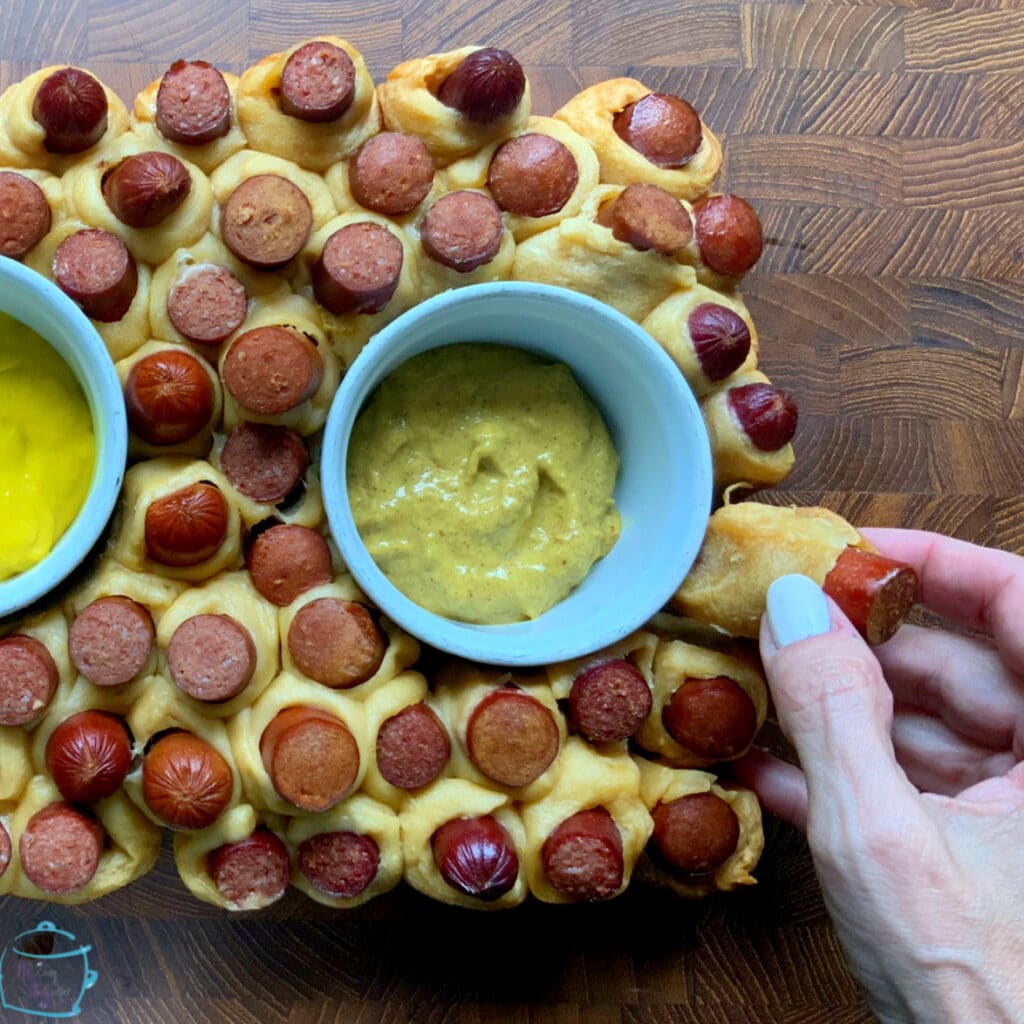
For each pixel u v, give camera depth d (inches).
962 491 13.6
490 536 10.9
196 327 10.2
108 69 13.1
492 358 11.3
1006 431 13.7
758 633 10.9
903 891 9.1
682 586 11.1
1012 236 13.9
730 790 11.5
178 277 10.2
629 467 11.6
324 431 10.3
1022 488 13.6
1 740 9.9
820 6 13.9
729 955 12.7
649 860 11.8
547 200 10.9
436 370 11.0
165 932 12.4
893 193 13.9
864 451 13.6
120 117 10.7
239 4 13.4
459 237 10.5
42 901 12.2
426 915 12.6
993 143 14.0
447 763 10.5
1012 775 10.4
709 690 10.9
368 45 13.5
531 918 12.6
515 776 10.2
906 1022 9.7
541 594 11.0
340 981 12.4
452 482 10.9
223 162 10.7
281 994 12.4
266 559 10.3
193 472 10.2
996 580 11.6
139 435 10.2
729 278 11.6
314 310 10.7
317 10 13.5
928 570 12.0
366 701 10.3
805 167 13.8
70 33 13.1
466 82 10.6
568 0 13.8
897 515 13.5
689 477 10.6
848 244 13.8
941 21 14.1
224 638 9.8
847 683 9.5
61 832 9.7
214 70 10.5
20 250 10.1
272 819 10.4
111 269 10.0
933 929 9.0
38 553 10.0
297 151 10.7
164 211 10.1
